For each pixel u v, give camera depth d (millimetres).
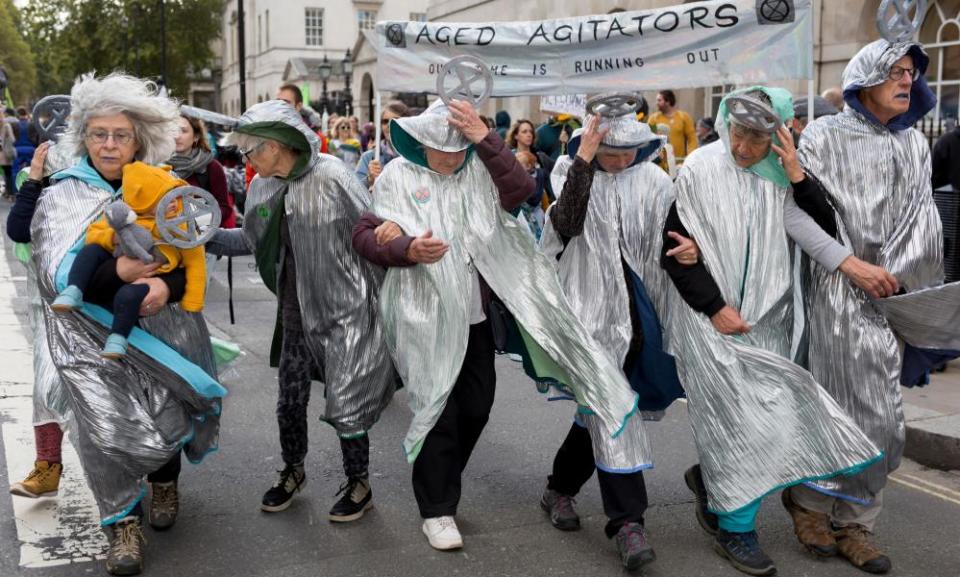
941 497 4523
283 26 54375
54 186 3605
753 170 3580
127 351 3482
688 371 3641
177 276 3539
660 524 4117
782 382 3521
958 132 7012
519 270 3775
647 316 3787
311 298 3994
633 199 3770
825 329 3596
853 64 3572
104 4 45500
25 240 4062
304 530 4020
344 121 12516
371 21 56062
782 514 4219
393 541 3916
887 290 3475
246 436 5289
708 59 5449
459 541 3803
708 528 3955
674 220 3629
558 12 19641
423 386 3719
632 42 5602
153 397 3562
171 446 3535
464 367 3822
